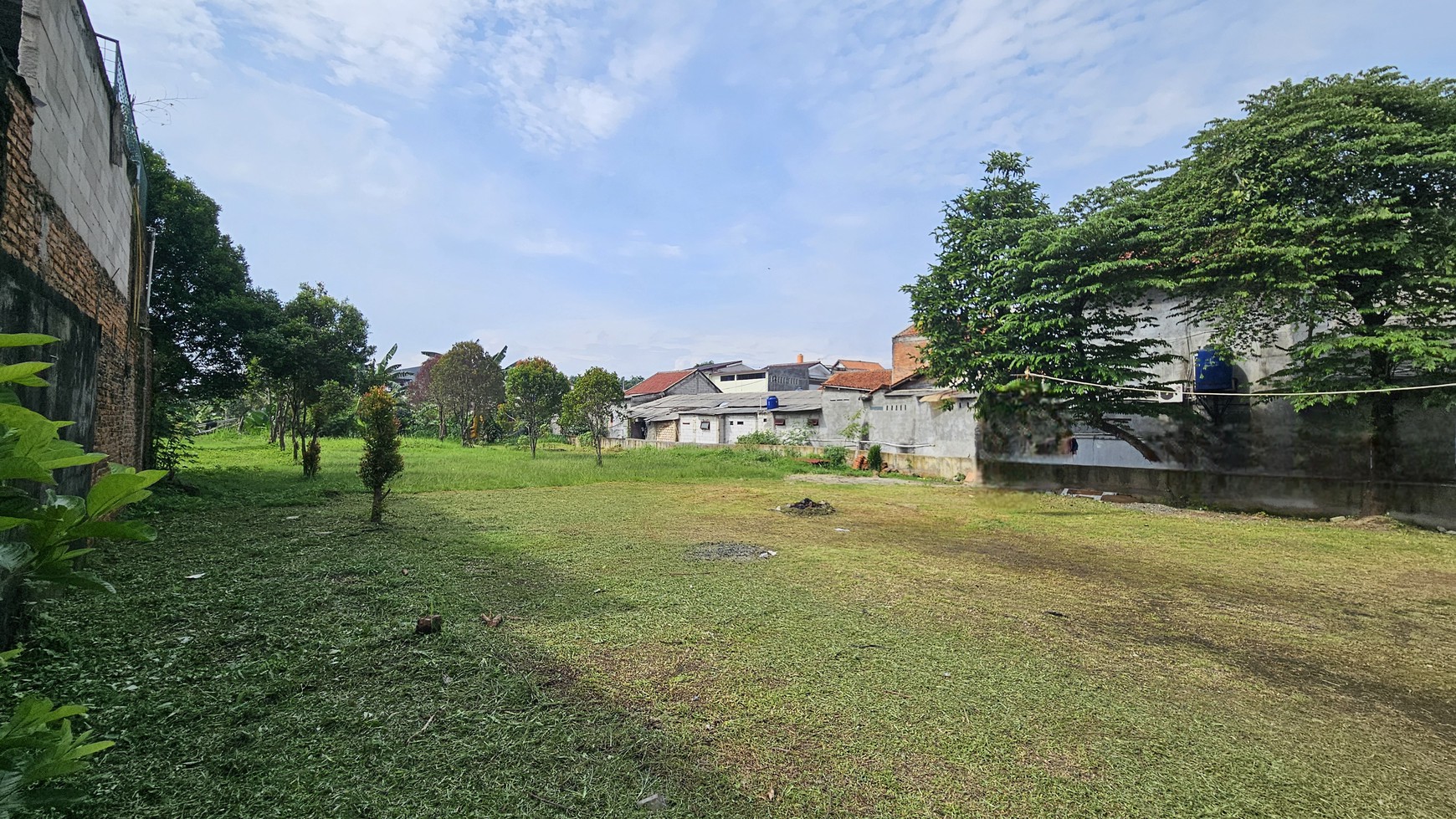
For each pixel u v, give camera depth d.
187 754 2.31
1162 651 3.84
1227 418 11.48
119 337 6.71
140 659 3.10
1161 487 12.23
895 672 3.35
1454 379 8.49
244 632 3.56
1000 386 12.23
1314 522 9.12
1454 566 6.32
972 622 4.23
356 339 17.81
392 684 2.97
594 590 4.76
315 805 2.05
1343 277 9.22
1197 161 10.55
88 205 5.15
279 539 6.15
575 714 2.76
